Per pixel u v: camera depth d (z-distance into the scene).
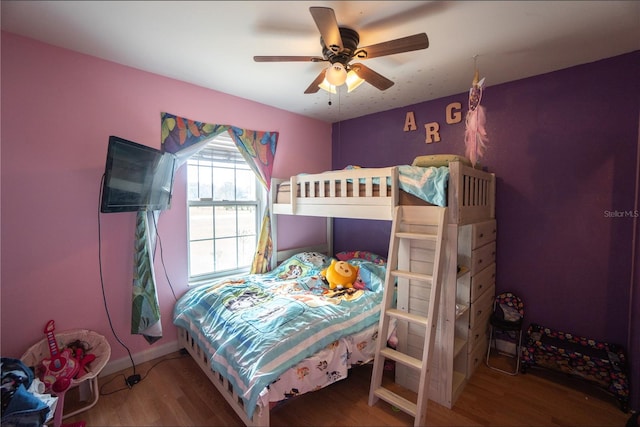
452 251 1.88
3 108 1.82
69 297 2.08
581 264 2.25
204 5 1.54
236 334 1.81
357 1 1.49
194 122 2.61
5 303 1.86
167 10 1.58
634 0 1.47
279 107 3.26
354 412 1.88
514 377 2.24
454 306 1.88
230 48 1.99
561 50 2.00
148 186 2.08
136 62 2.21
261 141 3.10
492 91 2.61
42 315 1.98
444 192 1.85
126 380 2.16
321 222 3.85
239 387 1.54
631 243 2.05
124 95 2.26
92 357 1.98
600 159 2.15
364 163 3.60
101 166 2.18
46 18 1.66
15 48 1.83
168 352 2.56
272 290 2.47
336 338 1.83
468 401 1.97
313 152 3.69
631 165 2.04
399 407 1.78
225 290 2.43
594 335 2.21
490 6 1.53
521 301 2.51
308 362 1.68
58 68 1.98
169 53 2.07
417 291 2.06
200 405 1.94
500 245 2.62
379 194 2.15
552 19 1.65
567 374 2.12
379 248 3.52
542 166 2.39
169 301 2.58
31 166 1.92
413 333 2.08
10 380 1.47
